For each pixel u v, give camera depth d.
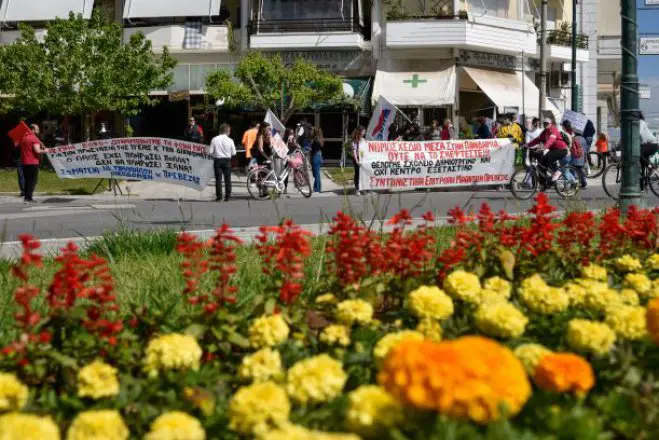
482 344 2.36
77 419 2.64
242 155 35.28
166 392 3.25
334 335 3.72
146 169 22.44
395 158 23.89
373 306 4.45
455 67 36.16
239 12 37.28
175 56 36.72
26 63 30.42
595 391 3.29
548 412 2.70
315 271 5.72
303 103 30.97
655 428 2.83
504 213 6.05
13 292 5.93
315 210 17.55
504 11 38.12
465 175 24.53
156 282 6.19
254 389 2.71
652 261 5.82
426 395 2.23
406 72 36.34
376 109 26.94
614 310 3.70
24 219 16.42
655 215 6.63
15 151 22.72
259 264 6.61
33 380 3.52
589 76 42.56
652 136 19.86
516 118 36.00
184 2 36.44
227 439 2.87
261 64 30.67
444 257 4.98
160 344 3.35
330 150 36.16
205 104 33.62
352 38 35.59
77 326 3.72
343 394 3.09
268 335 3.67
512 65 38.41
